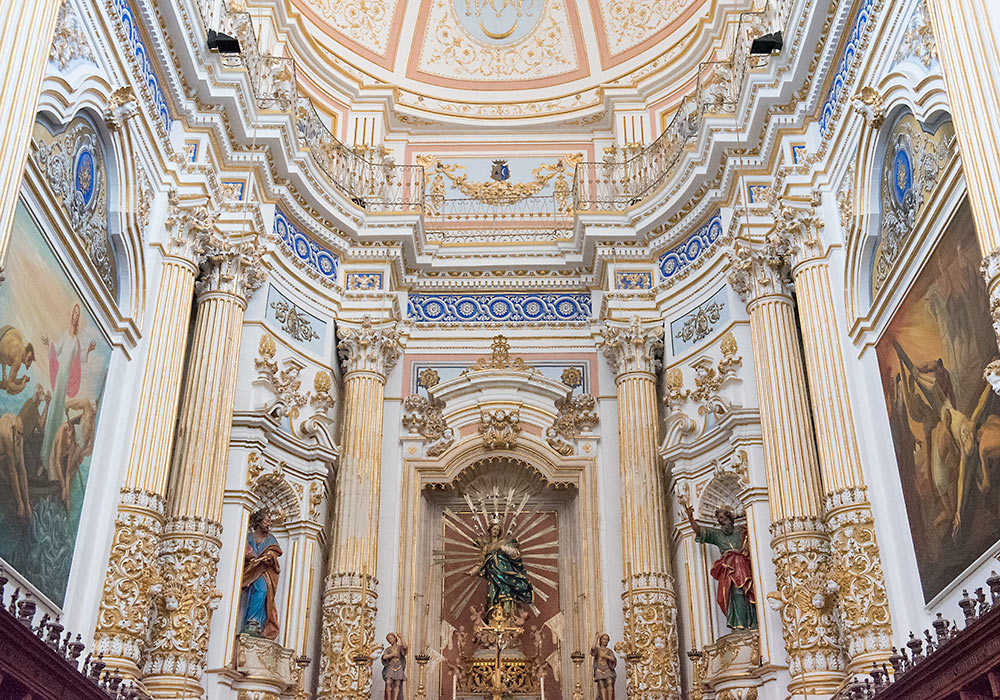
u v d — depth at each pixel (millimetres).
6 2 8711
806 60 14047
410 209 19328
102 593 11672
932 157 10773
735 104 16297
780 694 13156
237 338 14836
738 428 15023
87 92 11219
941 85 10289
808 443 13820
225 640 13703
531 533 18016
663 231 17969
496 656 16375
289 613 15148
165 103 14102
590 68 21672
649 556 16047
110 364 12250
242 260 14875
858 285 12828
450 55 21859
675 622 15750
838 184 13523
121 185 12453
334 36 20812
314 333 17109
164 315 13398
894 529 11742
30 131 8812
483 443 17922
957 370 10062
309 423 16172
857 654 11656
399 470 17797
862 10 12539
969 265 9797
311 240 17641
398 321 18078
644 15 21297
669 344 17359
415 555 17078
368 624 15523
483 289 19297
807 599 12852
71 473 11125
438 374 18703
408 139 21141
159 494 12570
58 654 8203
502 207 20531
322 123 18750
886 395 12023
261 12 18500
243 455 14805
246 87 15117
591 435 18062
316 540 15836
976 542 9633
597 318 18953
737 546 15117
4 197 8359
